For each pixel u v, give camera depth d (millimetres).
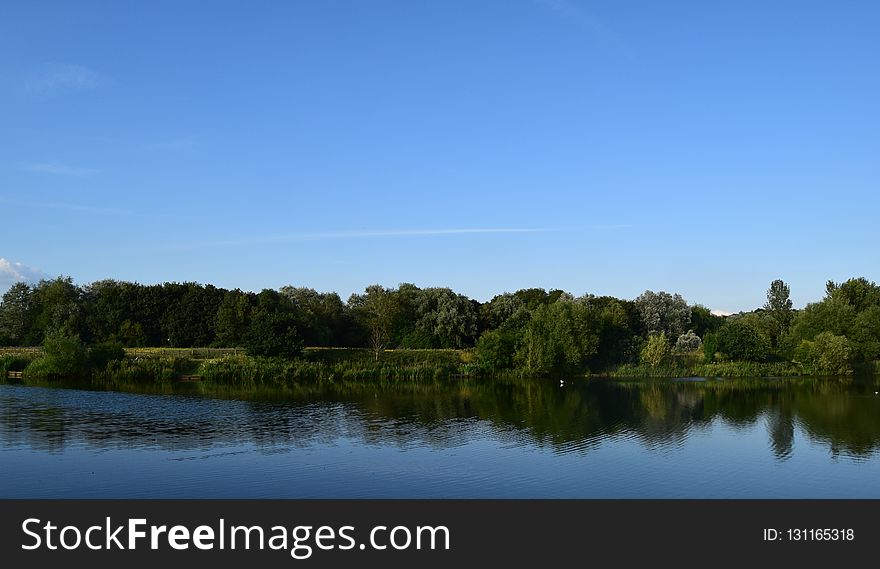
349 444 52125
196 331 142375
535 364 113875
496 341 117875
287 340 111000
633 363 128750
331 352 124312
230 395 82938
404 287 162500
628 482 41656
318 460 46562
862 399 84812
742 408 75375
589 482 41625
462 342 153500
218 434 55656
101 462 45250
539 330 119062
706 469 44906
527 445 52281
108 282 175125
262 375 102250
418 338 148125
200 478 41750
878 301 154000
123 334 139250
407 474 43062
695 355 133875
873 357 129500
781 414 70500
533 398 84375
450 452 49469
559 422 64062
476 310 164250
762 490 40219
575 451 50094
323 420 63812
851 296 157625
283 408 71812
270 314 115438
